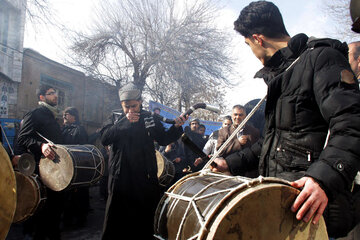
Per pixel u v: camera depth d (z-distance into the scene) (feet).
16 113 42.04
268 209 3.91
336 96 4.00
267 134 5.20
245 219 3.80
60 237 13.20
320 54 4.39
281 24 5.32
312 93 4.44
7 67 40.34
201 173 5.61
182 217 4.62
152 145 10.57
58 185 12.30
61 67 52.26
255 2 5.49
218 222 3.68
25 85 43.80
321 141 4.48
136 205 10.00
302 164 4.53
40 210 12.19
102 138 10.50
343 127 3.85
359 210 5.33
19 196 11.70
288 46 4.94
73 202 16.20
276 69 5.19
